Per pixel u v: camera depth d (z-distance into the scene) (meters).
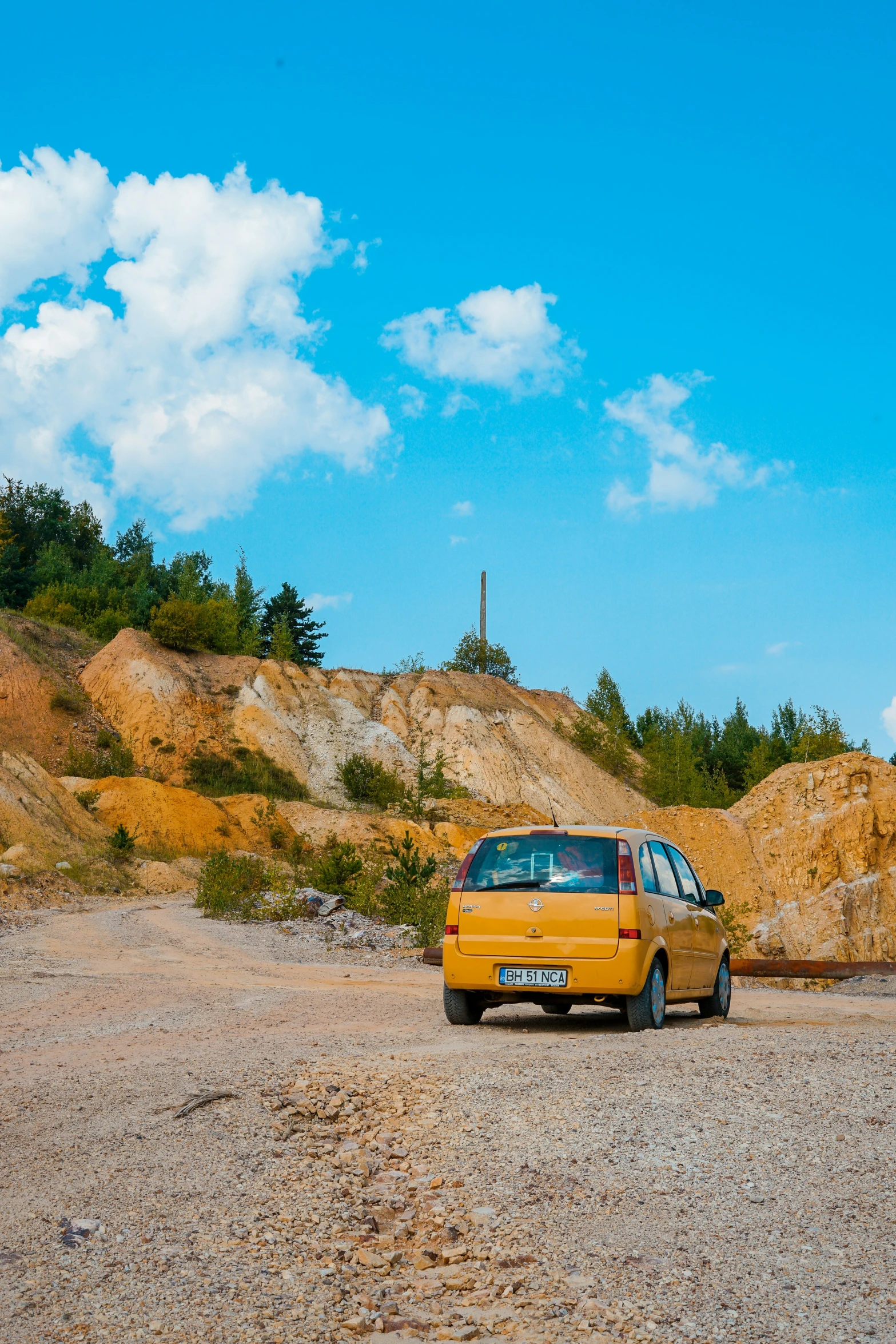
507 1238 4.05
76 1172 4.59
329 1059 6.71
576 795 63.94
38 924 19.61
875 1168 4.66
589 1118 5.34
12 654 53.62
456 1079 6.04
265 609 86.88
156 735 52.06
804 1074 6.14
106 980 12.56
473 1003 8.95
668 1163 4.75
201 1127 5.22
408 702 66.25
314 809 44.38
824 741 60.75
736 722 80.56
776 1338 3.27
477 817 52.56
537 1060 6.57
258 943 17.61
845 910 24.44
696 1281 3.65
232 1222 4.09
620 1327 3.36
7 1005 10.27
